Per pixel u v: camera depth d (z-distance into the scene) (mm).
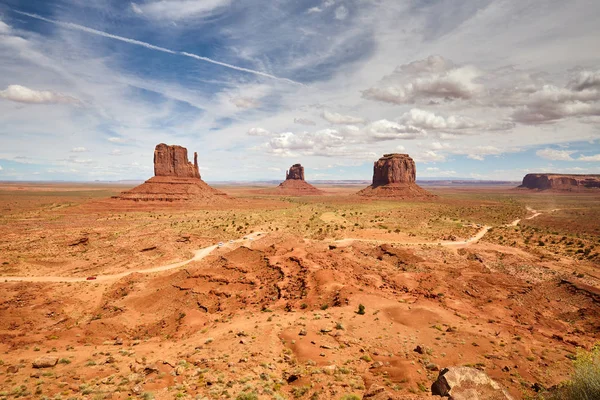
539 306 53406
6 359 34094
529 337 37562
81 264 82938
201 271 60188
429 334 35406
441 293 53500
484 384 15641
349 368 26969
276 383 24094
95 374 28188
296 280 52562
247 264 62812
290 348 31312
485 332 37125
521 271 66438
